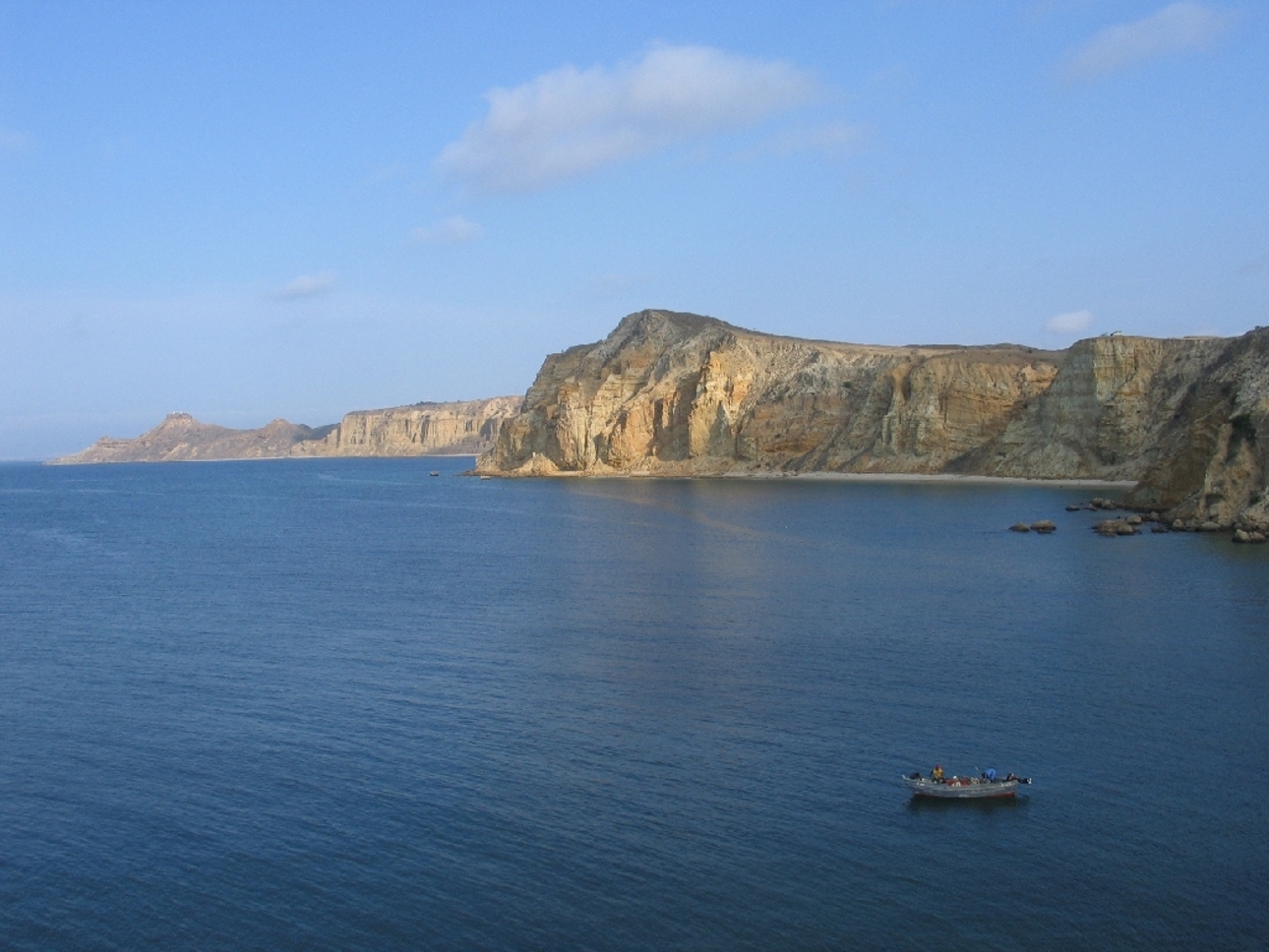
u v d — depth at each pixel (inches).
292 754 1496.1
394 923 1055.0
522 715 1651.1
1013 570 3006.9
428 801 1328.7
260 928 1053.8
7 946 1029.2
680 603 2578.7
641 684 1818.4
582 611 2492.6
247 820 1284.4
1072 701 1672.0
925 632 2185.0
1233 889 1090.7
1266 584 2652.6
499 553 3710.6
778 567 3176.7
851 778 1379.2
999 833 1218.0
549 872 1144.8
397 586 2935.5
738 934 1026.1
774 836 1220.5
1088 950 995.9
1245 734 1507.1
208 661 2036.2
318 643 2177.7
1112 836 1206.3
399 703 1723.7
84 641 2240.4
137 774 1435.8
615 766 1429.6
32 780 1422.2
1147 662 1899.6
